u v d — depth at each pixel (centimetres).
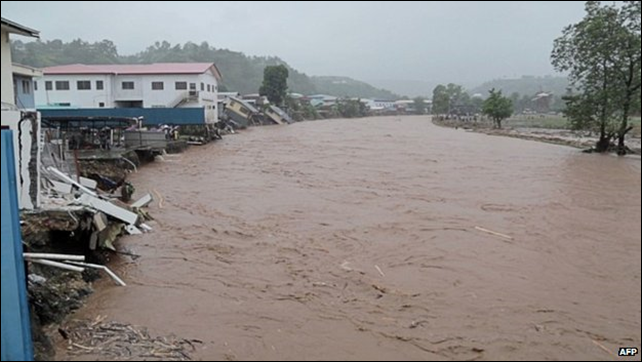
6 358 544
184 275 1034
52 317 782
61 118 2497
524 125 6981
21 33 1249
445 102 10225
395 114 13225
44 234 954
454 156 3250
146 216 1480
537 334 803
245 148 3747
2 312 541
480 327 822
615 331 821
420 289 979
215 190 2005
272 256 1166
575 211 1688
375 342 762
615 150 3609
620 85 3528
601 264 1155
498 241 1316
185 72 4559
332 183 2167
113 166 2316
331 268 1089
